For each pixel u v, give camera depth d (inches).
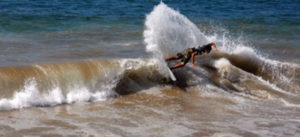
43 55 1161.4
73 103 883.4
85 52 1254.9
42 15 2181.3
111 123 767.7
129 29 1865.2
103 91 959.6
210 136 717.3
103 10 2576.3
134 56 1218.0
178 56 1071.0
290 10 2974.9
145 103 911.7
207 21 2305.6
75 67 968.9
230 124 788.0
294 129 771.4
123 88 985.5
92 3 2920.8
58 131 712.4
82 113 820.0
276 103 952.9
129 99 933.2
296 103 959.6
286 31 1999.3
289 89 1079.0
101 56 1198.3
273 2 3506.4
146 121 789.2
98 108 858.8
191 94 992.9
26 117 775.7
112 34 1697.8
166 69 1054.4
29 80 892.6
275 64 1221.1
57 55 1175.0
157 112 850.8
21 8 2396.7
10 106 824.3
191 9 2866.6
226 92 1019.3
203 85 1050.1
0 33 1576.0
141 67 1045.8
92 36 1621.6
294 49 1518.2
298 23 2298.2
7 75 879.7
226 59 1178.0
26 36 1533.0
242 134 733.3
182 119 810.2
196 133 730.8
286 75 1166.3
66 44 1393.9
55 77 926.4
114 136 700.7
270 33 1931.6
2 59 1066.7
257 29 2058.3
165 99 946.1
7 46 1285.7
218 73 1117.7
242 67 1202.0
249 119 824.3
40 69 930.1
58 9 2482.8
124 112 840.3
